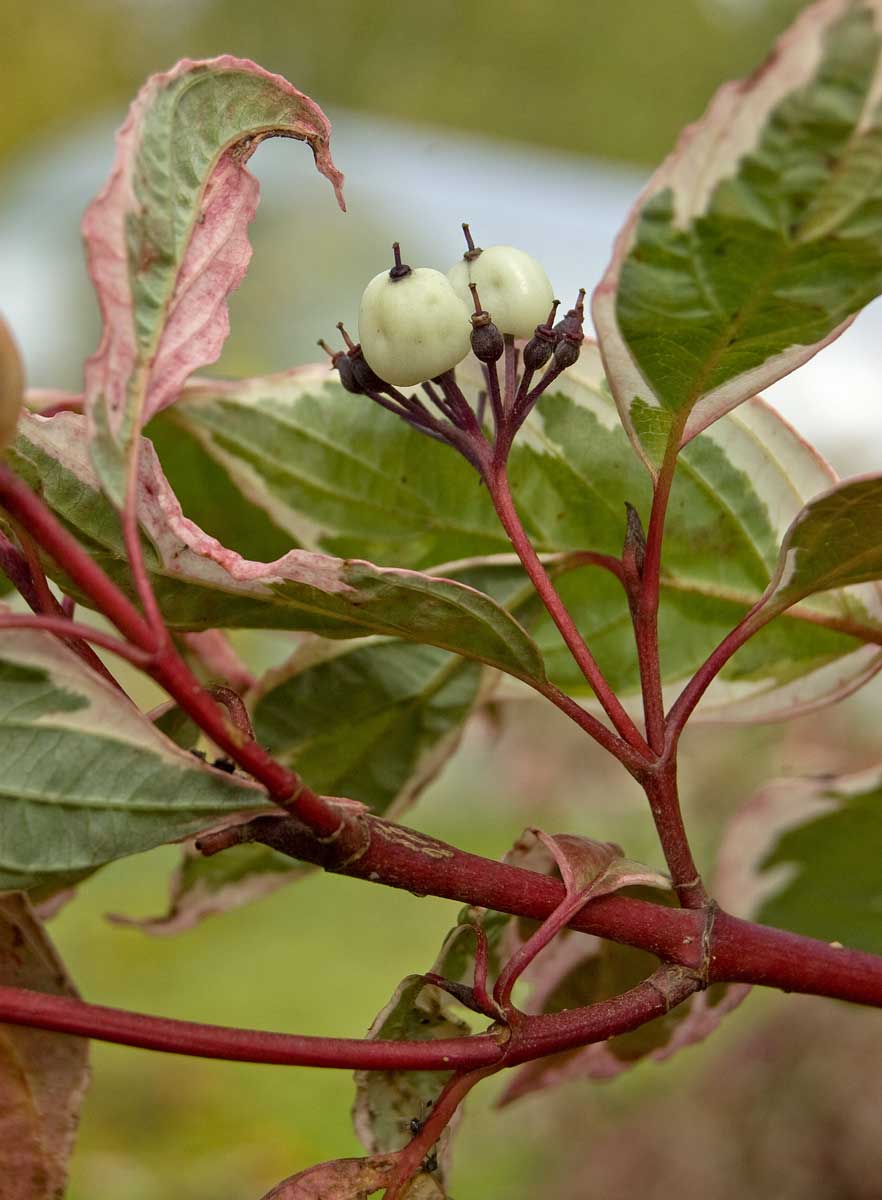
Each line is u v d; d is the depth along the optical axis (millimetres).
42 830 239
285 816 242
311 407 288
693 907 250
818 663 282
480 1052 240
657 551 252
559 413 282
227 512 292
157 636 231
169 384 242
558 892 247
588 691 286
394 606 252
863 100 232
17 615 230
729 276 241
